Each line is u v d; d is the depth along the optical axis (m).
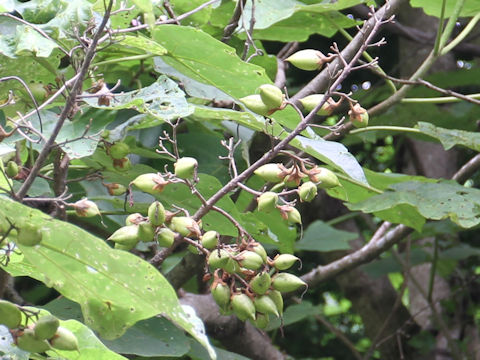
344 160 1.71
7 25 1.89
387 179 2.20
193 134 2.16
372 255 2.41
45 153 1.56
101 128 1.74
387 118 3.09
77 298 1.58
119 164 1.81
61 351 1.61
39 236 1.48
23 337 1.52
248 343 2.26
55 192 1.76
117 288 1.54
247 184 2.17
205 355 2.01
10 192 1.55
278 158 2.14
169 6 1.99
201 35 1.78
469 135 2.17
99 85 1.76
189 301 2.18
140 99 1.68
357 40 2.05
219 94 1.89
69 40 1.76
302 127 1.68
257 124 1.80
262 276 1.63
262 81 1.83
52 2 1.81
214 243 1.64
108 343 1.84
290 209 1.68
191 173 1.67
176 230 1.65
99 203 2.06
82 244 1.49
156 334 1.88
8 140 1.73
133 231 1.64
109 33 1.68
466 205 2.07
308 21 2.31
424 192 2.12
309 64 1.73
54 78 1.84
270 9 2.20
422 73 2.11
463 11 2.32
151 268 1.49
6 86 1.80
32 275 1.67
